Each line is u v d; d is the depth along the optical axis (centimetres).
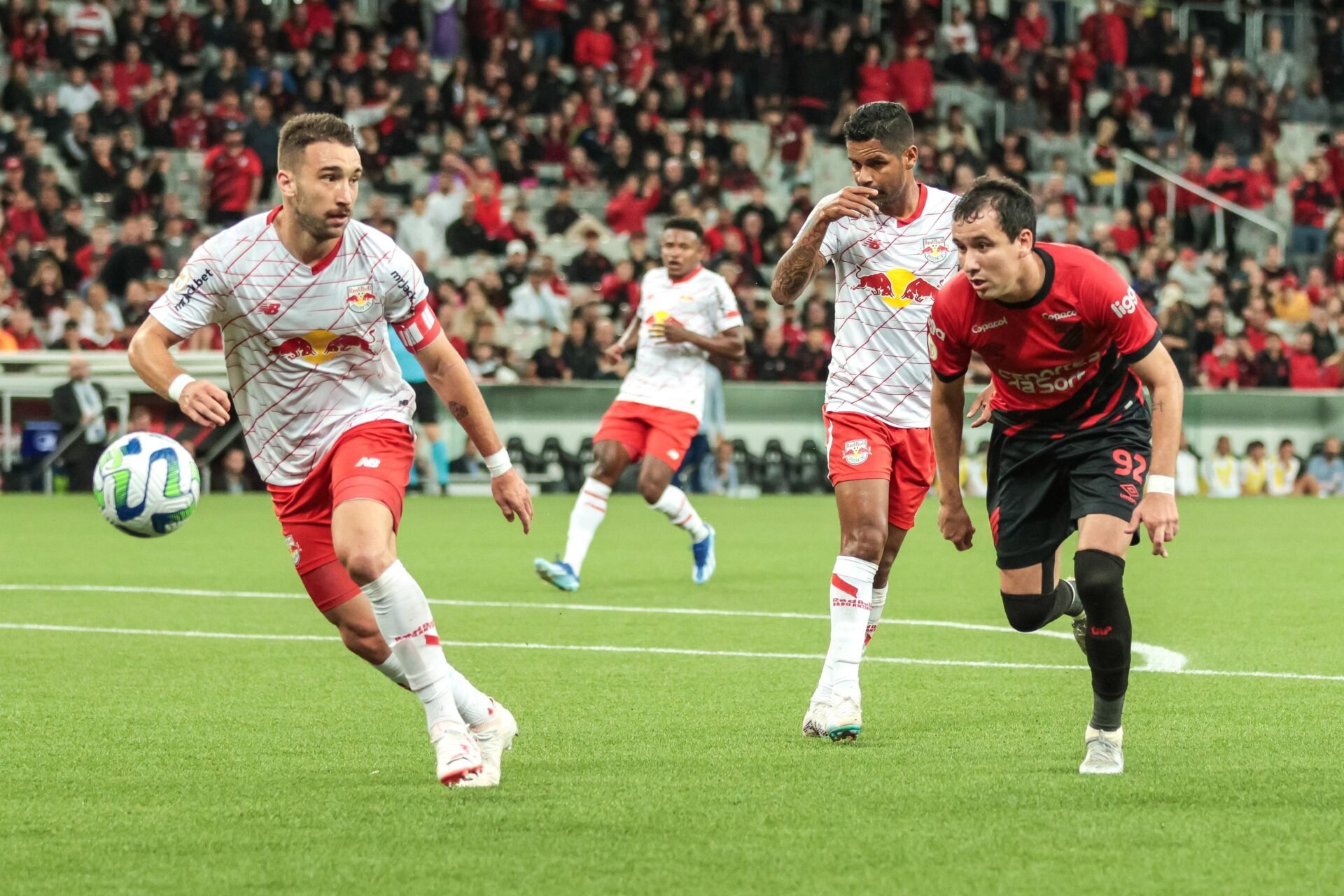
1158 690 1516
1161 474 1082
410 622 1047
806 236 1328
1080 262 1103
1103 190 6519
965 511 1226
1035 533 1188
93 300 4628
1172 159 6700
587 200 5900
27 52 5572
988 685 1554
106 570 2694
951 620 2067
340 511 1057
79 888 839
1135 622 2058
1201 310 5978
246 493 4778
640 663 1706
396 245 1102
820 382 5222
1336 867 871
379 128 5700
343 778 1115
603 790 1072
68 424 4562
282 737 1278
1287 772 1127
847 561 1312
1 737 1277
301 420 1111
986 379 5134
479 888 834
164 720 1359
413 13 6091
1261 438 5441
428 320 1113
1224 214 6531
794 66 6450
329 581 1130
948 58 6675
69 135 5416
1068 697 1483
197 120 5544
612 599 2306
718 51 6375
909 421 1373
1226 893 820
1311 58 7300
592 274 5431
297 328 1084
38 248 5006
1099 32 6912
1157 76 6994
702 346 2428
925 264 1360
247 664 1695
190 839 938
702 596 2345
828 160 6394
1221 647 1820
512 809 1012
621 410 2462
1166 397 1095
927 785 1081
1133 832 946
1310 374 5681
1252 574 2695
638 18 6319
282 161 1051
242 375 1112
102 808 1019
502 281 5281
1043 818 982
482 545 3188
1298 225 6594
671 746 1243
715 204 5756
